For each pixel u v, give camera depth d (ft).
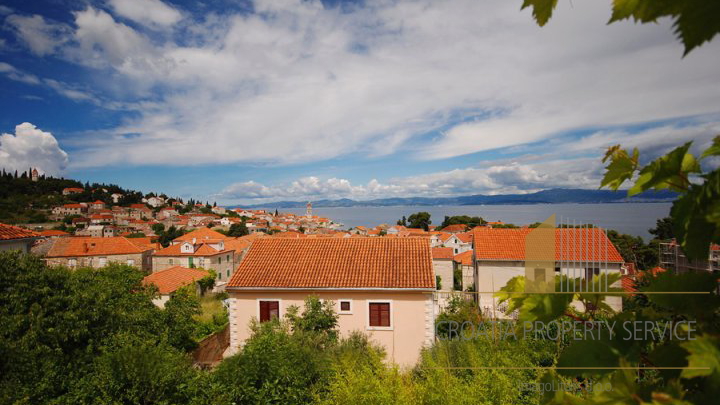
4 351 30.17
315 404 28.37
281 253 61.52
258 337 34.12
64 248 151.33
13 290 35.91
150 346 33.78
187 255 149.18
